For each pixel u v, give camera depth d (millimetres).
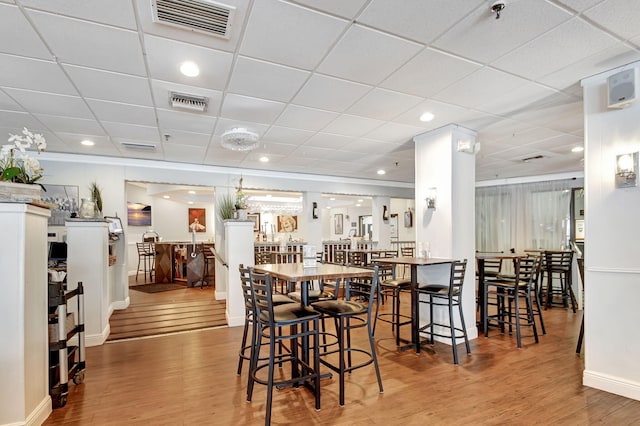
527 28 2215
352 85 3070
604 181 2812
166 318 5195
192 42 2348
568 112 3781
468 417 2379
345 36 2293
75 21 2104
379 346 3908
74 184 5570
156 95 3252
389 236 8734
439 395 2701
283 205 12836
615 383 2705
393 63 2672
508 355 3592
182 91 3170
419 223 4484
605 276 2789
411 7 1994
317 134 4582
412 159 6172
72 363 3004
